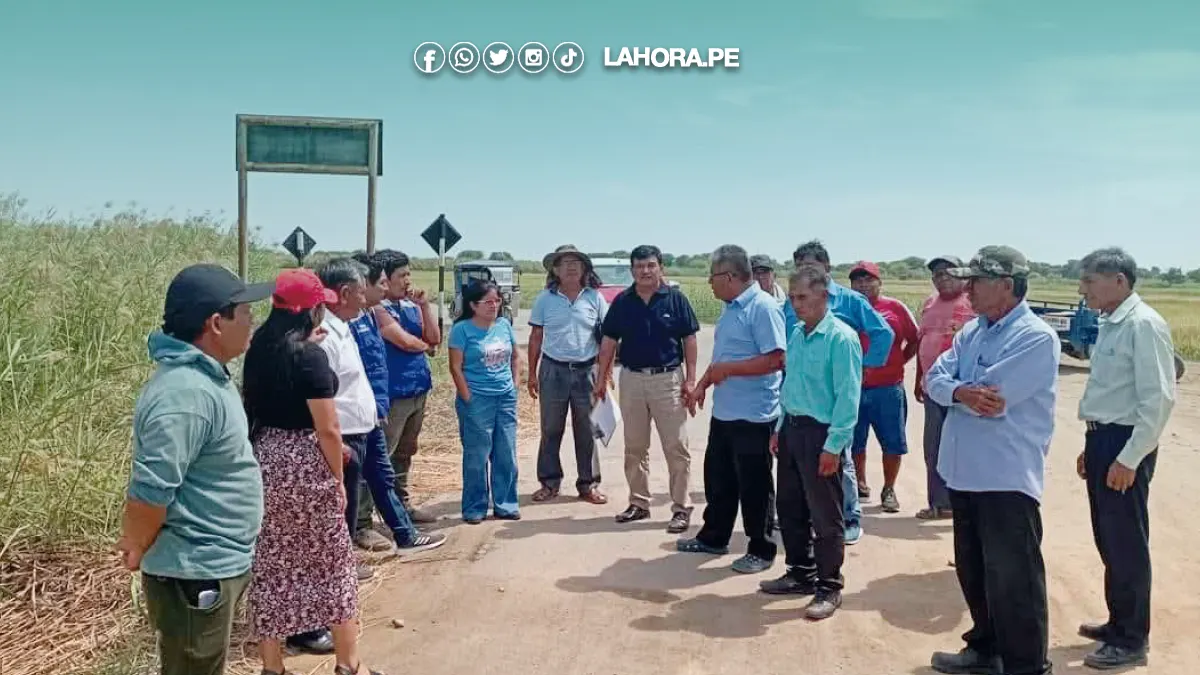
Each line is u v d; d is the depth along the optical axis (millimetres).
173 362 3102
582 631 5148
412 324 7074
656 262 6895
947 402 4371
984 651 4629
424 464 9148
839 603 5406
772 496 6230
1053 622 5262
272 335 4137
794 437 5395
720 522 6441
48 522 5328
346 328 5629
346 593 4250
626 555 6469
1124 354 4586
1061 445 10531
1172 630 5129
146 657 4305
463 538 6820
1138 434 4484
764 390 6004
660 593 5730
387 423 6754
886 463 7562
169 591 3150
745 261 6059
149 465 2971
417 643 4977
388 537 6773
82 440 5895
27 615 4777
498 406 7285
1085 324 18656
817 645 4977
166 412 3016
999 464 4242
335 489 4184
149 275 9250
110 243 10789
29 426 5676
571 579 5965
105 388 6535
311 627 4188
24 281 7543
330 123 7785
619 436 10781
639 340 6984
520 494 8203
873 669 4703
